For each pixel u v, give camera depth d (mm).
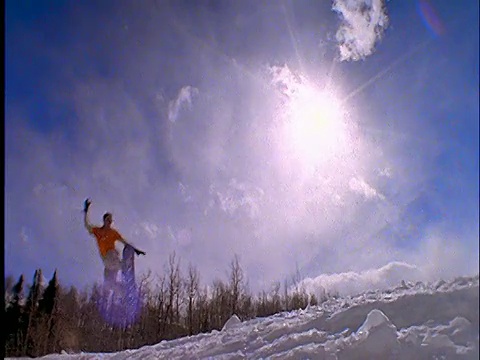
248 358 4078
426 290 3809
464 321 3057
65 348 6996
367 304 4195
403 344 3227
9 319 6984
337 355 3482
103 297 7719
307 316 4672
